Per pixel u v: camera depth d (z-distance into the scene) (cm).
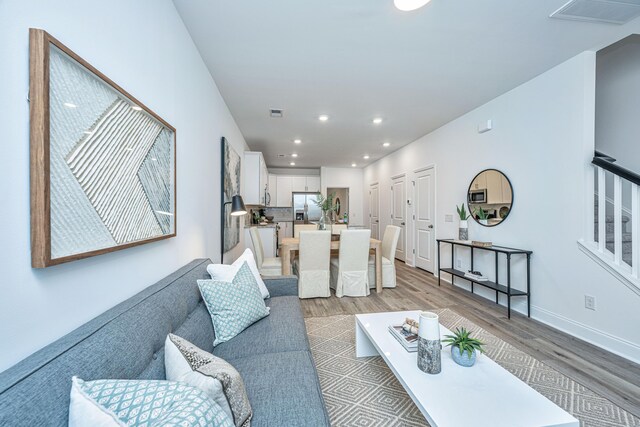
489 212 336
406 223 562
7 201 65
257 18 189
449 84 294
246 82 283
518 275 296
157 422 53
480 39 217
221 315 153
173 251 168
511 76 276
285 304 207
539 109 275
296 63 250
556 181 258
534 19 194
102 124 97
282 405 98
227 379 77
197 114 219
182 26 188
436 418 100
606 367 190
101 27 102
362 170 841
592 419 143
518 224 297
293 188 827
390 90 308
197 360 84
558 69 257
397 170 601
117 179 106
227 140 329
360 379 179
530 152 284
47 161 72
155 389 62
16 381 57
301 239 340
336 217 829
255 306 170
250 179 498
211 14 184
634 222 204
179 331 121
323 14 187
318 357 207
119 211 107
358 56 240
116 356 78
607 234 261
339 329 256
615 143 284
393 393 166
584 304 233
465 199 382
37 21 74
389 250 402
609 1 176
